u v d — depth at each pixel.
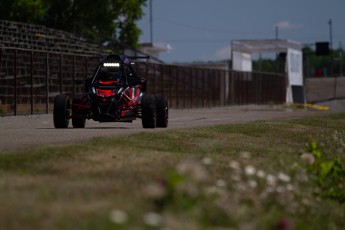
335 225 24.27
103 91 51.84
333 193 28.03
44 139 38.12
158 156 30.47
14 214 18.66
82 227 17.98
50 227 17.86
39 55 87.31
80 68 98.62
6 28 127.31
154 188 19.80
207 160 23.83
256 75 185.00
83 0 186.62
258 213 22.16
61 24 186.12
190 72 137.62
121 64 52.84
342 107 186.12
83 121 53.75
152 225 18.17
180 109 128.62
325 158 35.50
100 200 20.97
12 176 23.64
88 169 25.91
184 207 19.84
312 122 74.81
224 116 94.81
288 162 31.06
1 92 80.94
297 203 24.44
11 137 39.75
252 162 31.97
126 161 28.25
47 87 88.31
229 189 24.69
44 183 22.77
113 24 194.38
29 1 165.12
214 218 20.30
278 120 74.12
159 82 122.12
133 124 64.81
